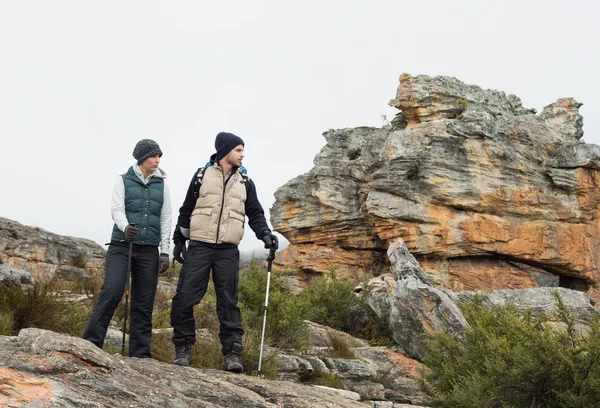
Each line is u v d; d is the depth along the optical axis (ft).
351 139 104.99
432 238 85.30
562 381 20.15
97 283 40.19
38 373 11.66
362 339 48.26
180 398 12.67
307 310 37.22
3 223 68.23
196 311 32.65
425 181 86.48
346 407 15.15
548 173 89.76
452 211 86.79
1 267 30.37
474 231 84.99
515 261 88.89
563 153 90.43
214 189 18.94
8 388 10.34
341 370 32.68
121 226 17.74
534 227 87.40
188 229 19.53
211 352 25.36
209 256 18.81
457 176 86.84
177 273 68.13
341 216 95.55
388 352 39.88
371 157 97.81
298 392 15.90
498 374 21.03
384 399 30.91
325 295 53.11
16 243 66.28
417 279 45.83
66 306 26.78
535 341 20.54
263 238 19.40
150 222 18.47
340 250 95.76
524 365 20.15
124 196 18.47
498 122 91.30
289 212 99.09
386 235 89.35
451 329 39.73
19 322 24.11
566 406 19.45
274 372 27.58
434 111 92.27
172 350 25.53
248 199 19.76
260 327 33.96
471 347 26.23
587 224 89.92
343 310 52.31
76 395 10.99
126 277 17.79
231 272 18.94
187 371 15.07
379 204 88.84
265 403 13.79
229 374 16.17
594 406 18.78
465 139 87.97
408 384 33.27
